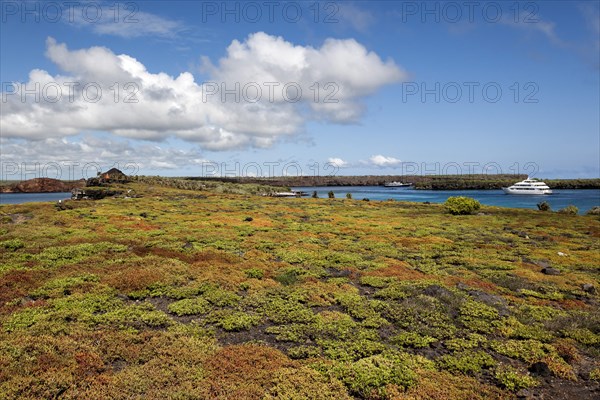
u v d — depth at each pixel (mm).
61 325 17078
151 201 79750
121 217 53594
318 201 100938
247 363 14867
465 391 13633
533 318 20969
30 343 14914
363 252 37156
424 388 13680
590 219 70000
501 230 55188
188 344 16172
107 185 113562
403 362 15555
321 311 21344
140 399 12109
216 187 147875
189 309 20406
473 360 15992
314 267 30250
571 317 21234
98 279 24344
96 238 36625
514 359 16562
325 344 16984
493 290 26094
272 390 13102
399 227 55250
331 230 50938
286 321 19562
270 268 29359
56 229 41688
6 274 23859
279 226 52781
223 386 13094
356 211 77625
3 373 12695
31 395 11734
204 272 27047
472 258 35469
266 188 170875
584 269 33406
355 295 23500
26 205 63625
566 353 16781
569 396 13883
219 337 17703
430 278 27969
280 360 15242
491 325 19875
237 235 43219
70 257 29594
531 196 187250
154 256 30469
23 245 32719
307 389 13117
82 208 62750
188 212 65125
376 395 13289
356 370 14586
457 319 20609
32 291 21672
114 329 17359
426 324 19734
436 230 52906
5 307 19297
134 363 14523
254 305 21562
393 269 29984
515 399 13508
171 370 13914
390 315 20625
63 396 11953
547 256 37938
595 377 15094
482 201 154625
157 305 21359
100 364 14023
